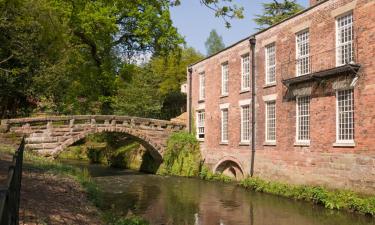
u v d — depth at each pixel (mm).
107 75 33656
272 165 21516
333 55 17656
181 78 53344
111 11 31266
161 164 30781
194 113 31094
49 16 19422
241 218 14711
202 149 29484
